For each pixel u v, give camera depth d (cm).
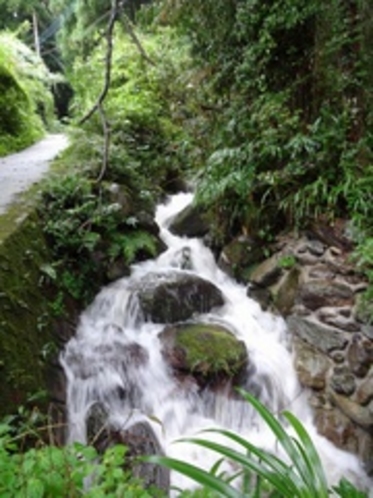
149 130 532
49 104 981
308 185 293
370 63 268
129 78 574
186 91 421
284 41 299
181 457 239
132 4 621
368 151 271
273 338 311
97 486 118
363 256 250
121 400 253
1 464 113
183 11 350
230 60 330
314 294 284
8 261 225
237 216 366
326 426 261
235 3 313
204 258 389
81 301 298
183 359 265
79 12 796
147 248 355
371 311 251
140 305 299
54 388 228
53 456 116
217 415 263
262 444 253
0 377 183
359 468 241
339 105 285
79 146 439
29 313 227
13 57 845
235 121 324
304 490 112
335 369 262
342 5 271
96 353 266
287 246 324
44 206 304
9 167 429
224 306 330
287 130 300
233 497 107
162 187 511
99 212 316
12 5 1227
